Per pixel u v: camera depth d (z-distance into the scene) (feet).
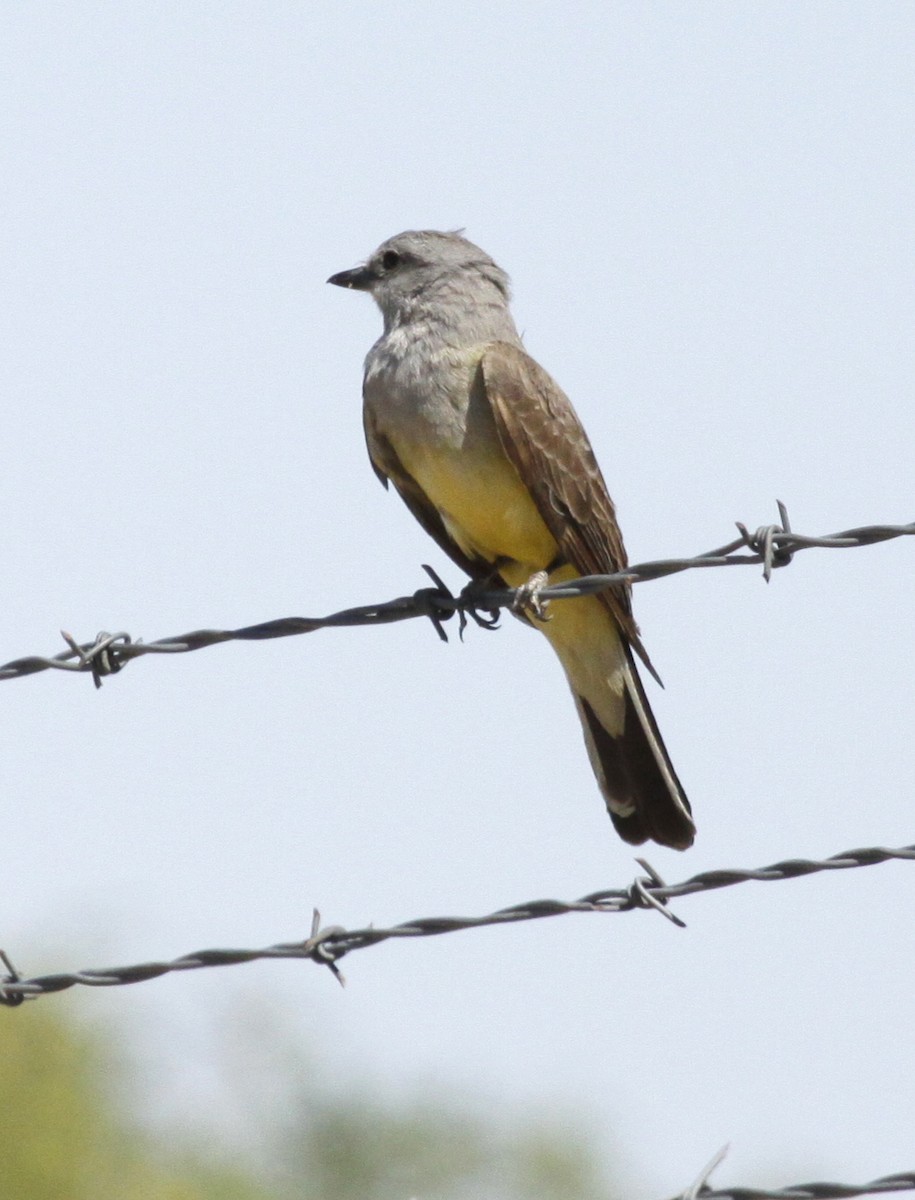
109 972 27.14
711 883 27.50
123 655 30.91
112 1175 54.19
